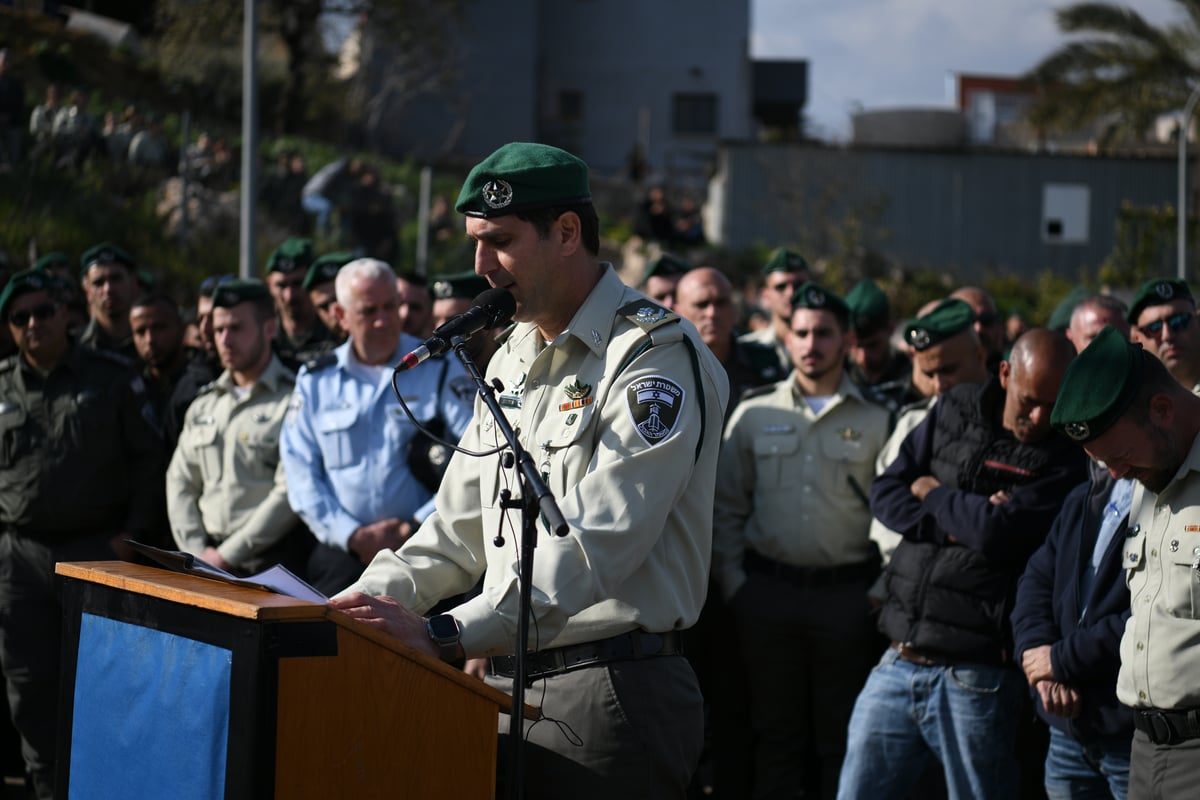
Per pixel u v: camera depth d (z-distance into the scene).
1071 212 27.12
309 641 2.01
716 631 4.84
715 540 4.76
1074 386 2.68
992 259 27.17
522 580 2.28
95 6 27.81
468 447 2.77
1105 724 3.11
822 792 4.60
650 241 23.88
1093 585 3.11
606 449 2.45
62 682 2.40
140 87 22.94
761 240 26.52
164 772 2.12
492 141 33.91
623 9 35.34
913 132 31.22
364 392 4.38
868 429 4.62
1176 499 2.69
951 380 4.41
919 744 3.89
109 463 4.73
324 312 5.55
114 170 14.90
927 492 3.88
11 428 4.66
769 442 4.68
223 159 16.69
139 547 2.30
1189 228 22.02
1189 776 2.64
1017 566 3.74
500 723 2.64
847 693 4.55
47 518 4.63
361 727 2.09
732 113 35.47
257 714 1.96
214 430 4.75
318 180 16.59
